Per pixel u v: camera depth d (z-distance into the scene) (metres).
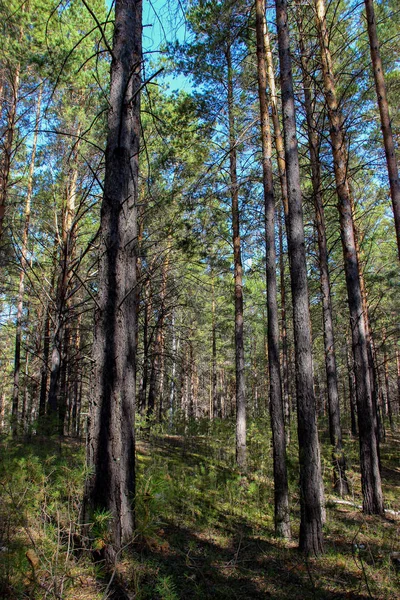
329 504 7.09
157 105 10.65
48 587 2.82
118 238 4.29
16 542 2.91
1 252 13.23
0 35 8.96
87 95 10.80
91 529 3.37
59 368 10.77
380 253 16.16
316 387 31.92
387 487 10.70
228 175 11.88
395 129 9.89
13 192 13.45
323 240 11.38
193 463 9.91
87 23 9.46
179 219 11.37
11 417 8.52
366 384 8.39
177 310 21.19
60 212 12.59
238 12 8.83
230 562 4.39
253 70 10.48
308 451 5.28
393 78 9.36
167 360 22.73
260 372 33.88
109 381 4.01
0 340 25.16
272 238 7.20
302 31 9.22
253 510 6.78
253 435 10.41
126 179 4.48
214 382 26.33
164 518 5.50
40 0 8.81
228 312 23.47
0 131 11.56
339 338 21.95
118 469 3.87
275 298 6.97
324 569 4.50
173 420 13.68
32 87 12.08
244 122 10.57
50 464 4.32
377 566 4.66
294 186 5.92
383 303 18.70
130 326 5.24
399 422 30.83
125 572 3.55
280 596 3.72
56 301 11.45
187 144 10.66
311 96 10.17
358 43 9.62
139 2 5.43
